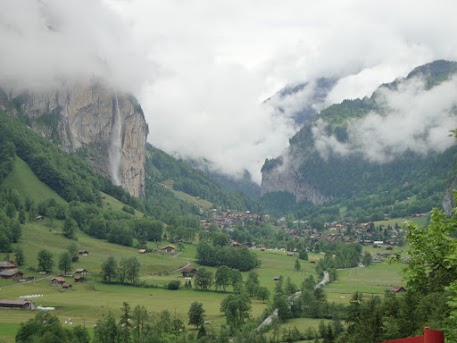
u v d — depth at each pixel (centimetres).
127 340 14612
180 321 15700
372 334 9050
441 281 3322
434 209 3344
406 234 3428
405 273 3372
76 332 14100
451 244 3159
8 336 14400
